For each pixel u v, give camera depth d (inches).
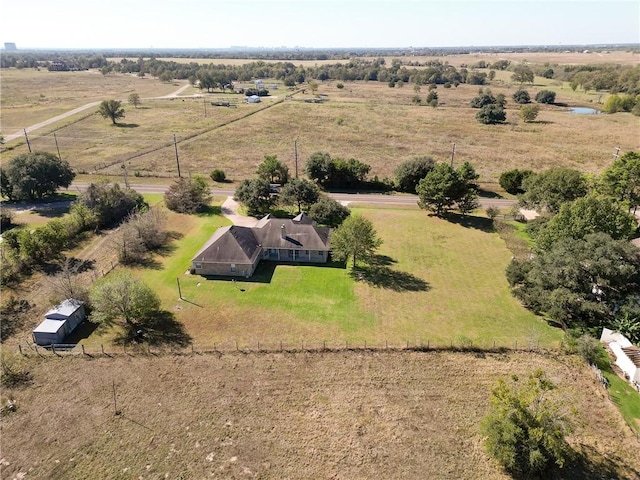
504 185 3484.3
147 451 1250.6
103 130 5472.4
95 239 2581.2
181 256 2399.1
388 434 1307.8
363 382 1509.6
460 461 1224.2
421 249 2511.1
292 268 2290.8
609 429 1314.0
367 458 1231.5
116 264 2288.4
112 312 1742.1
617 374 1542.8
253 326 1808.6
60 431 1311.5
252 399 1434.5
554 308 1759.4
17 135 5108.3
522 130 5585.6
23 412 1378.0
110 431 1314.0
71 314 1761.8
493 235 2699.3
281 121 6127.0
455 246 2554.1
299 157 4387.3
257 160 4311.0
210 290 2071.9
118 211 2817.4
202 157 4382.4
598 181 2662.4
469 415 1373.0
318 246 2319.1
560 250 1817.2
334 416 1369.3
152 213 2677.2
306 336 1745.8
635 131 5413.4
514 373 1550.2
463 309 1936.5
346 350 1665.8
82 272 2197.3
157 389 1473.9
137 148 4680.1
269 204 2992.1
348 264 2335.1
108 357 1625.2
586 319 1815.9
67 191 3371.1
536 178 2800.2
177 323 1827.0
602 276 1715.1
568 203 2122.3
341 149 4709.6
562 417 1176.2
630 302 1707.7
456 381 1514.5
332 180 3565.5
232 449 1258.0
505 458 1154.7
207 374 1542.8
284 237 2358.5
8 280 2091.5
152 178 3745.1
